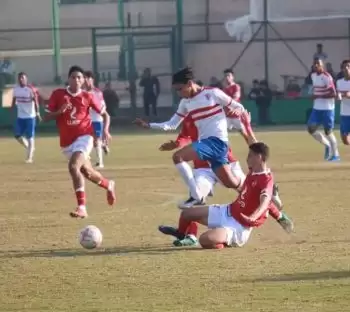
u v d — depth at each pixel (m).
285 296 18.16
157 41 90.94
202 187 27.47
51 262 22.50
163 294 18.62
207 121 27.50
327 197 33.88
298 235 25.67
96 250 24.11
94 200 35.00
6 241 25.91
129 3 93.81
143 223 28.72
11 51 92.44
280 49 90.44
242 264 21.58
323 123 49.53
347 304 17.34
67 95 30.06
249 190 23.77
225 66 91.50
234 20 91.25
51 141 72.50
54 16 92.75
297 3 89.12
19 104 53.72
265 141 64.88
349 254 22.56
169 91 90.12
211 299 18.05
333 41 90.06
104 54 90.62
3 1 93.88
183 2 93.12
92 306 17.72
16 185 40.88
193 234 24.55
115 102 87.62
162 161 51.78
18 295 18.89
